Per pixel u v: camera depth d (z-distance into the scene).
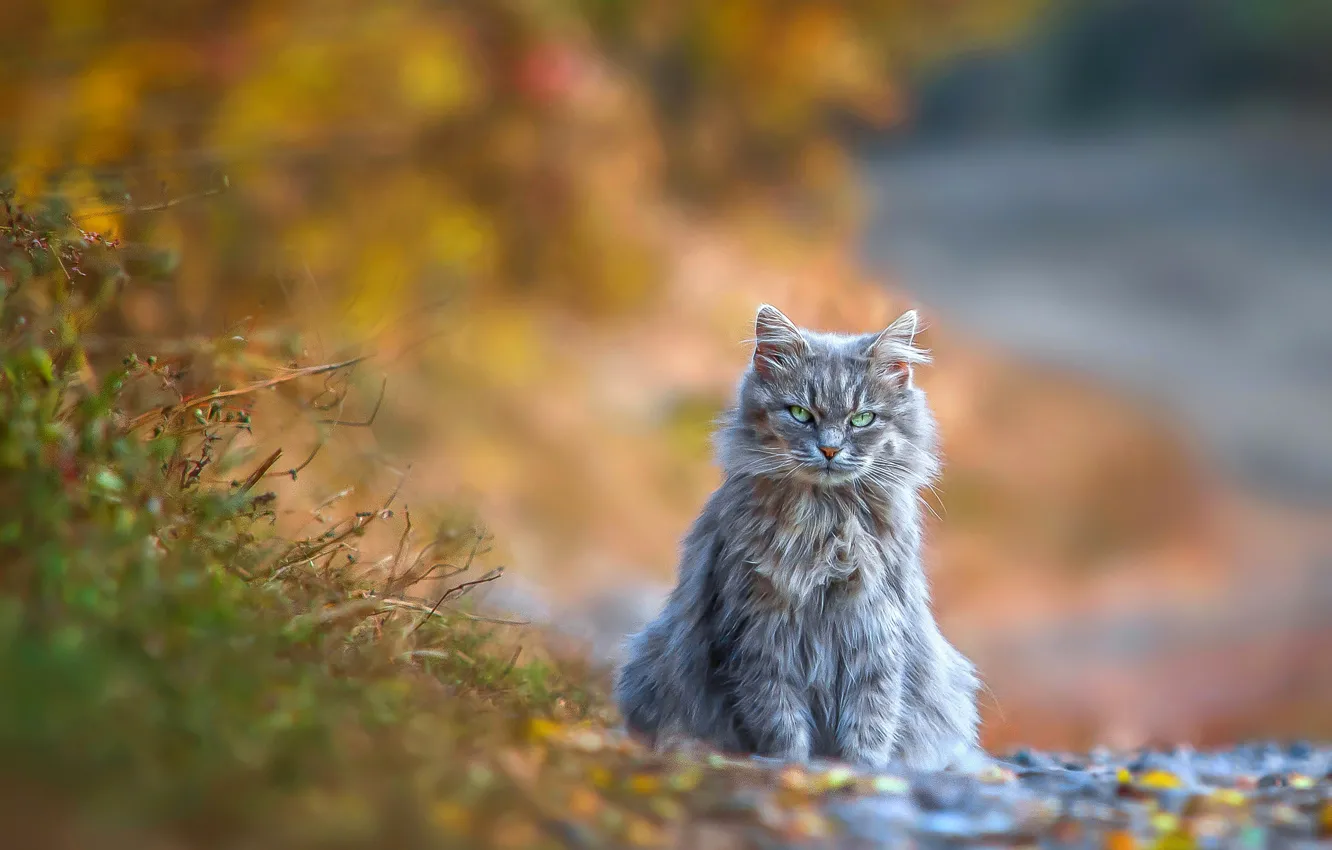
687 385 24.23
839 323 27.55
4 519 5.02
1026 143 60.25
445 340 18.66
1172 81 59.28
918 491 8.48
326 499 8.17
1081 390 32.84
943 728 7.98
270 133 15.53
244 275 13.27
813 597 7.62
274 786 4.17
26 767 3.78
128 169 8.83
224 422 6.80
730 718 7.73
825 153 30.83
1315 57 56.12
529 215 22.45
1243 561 26.00
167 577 5.17
